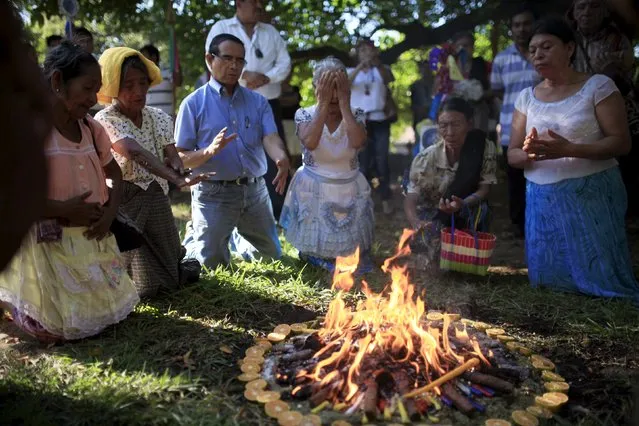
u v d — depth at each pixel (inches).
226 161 196.7
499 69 289.9
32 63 83.2
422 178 211.9
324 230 202.1
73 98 138.5
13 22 80.7
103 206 151.9
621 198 188.4
